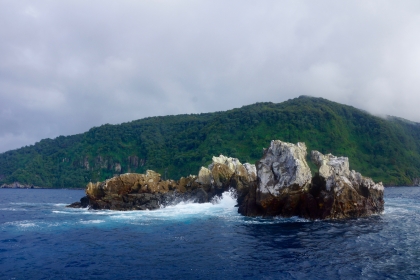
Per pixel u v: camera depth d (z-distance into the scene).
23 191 195.50
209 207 60.00
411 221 44.78
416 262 26.30
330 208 46.53
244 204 52.88
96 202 62.78
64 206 78.25
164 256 28.92
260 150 183.12
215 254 29.20
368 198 52.25
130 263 27.14
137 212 56.19
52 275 24.67
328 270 24.55
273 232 37.88
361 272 24.06
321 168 50.44
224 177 67.38
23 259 28.55
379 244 31.95
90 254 29.86
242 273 24.27
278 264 26.08
